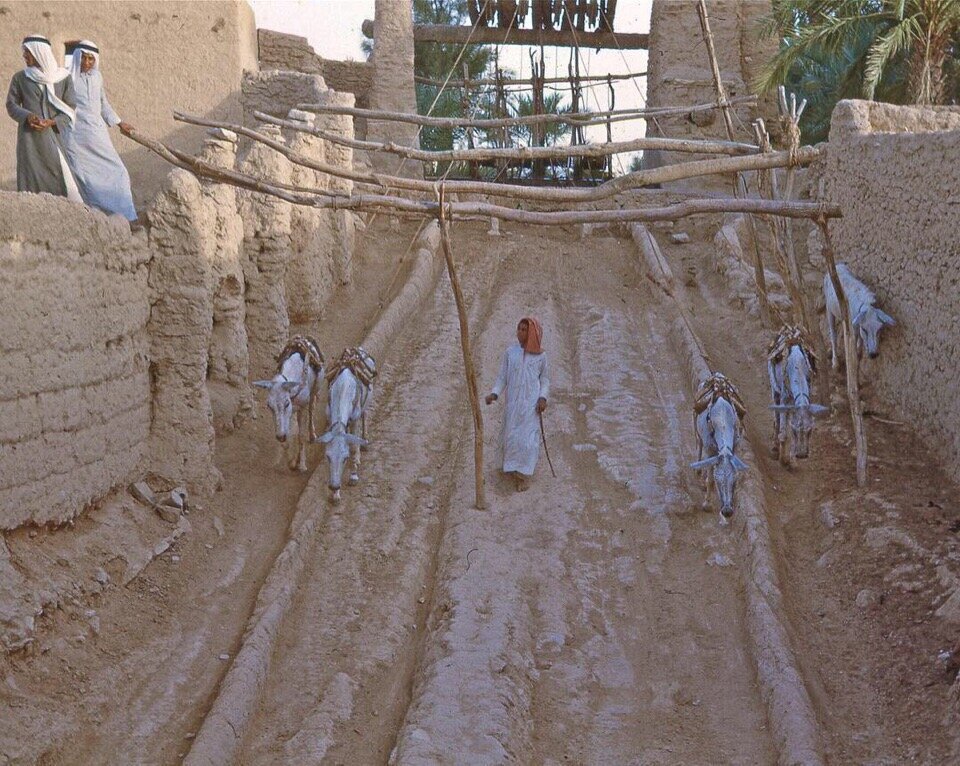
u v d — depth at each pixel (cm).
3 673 757
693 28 2423
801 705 841
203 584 1016
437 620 993
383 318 1677
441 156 1211
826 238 1177
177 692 843
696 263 2050
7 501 834
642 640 993
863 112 1598
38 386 873
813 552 1125
